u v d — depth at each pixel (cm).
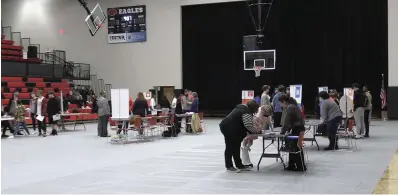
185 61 2620
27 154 1016
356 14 2366
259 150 1017
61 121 1730
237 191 584
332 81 2436
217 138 1345
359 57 2373
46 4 2773
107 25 2623
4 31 2722
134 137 1391
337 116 999
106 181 668
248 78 2605
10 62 2214
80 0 2453
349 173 714
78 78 2600
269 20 2506
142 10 2550
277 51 2522
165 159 905
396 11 2045
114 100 1252
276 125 1233
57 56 2700
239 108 739
